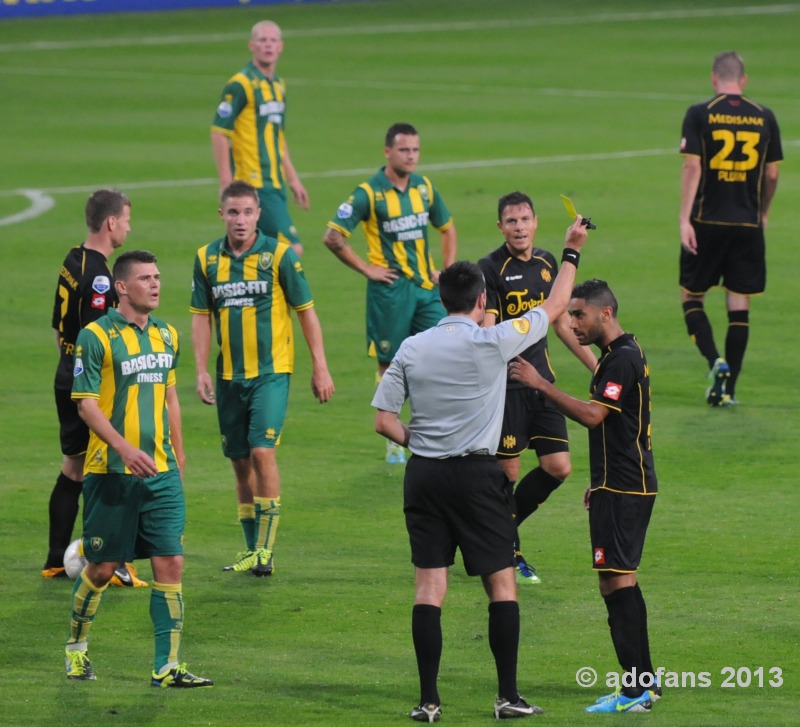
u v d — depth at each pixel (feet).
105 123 331.16
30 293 184.85
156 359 81.92
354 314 174.81
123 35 507.71
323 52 463.01
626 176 262.47
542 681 79.92
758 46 458.50
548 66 426.51
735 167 140.77
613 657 83.46
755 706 74.54
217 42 486.79
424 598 74.90
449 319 76.74
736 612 89.76
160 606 79.77
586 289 77.46
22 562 101.96
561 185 254.06
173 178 265.54
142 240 213.46
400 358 76.43
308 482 119.24
